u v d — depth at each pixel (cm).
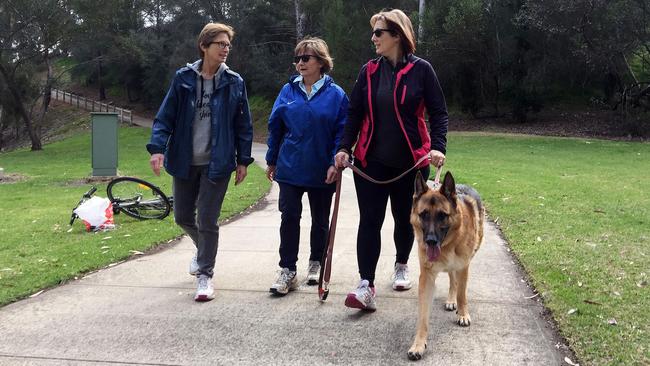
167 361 352
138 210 855
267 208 931
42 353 365
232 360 352
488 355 350
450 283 435
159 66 4203
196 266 503
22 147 3881
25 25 2884
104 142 1429
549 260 534
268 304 451
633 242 600
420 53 2731
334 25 2717
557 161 1545
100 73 5138
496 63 2788
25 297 474
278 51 3734
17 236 727
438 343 369
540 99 2842
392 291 478
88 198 840
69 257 601
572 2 2309
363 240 432
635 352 335
